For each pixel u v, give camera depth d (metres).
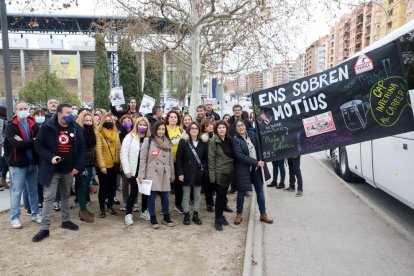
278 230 5.92
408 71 5.70
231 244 5.14
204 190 6.83
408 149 5.71
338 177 10.38
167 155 5.85
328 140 5.55
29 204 6.25
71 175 5.39
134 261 4.50
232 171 5.89
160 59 13.76
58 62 61.97
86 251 4.77
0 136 7.87
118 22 11.32
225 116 9.87
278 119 5.77
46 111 7.92
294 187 8.77
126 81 20.70
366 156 7.91
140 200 7.58
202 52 13.42
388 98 5.22
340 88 5.48
